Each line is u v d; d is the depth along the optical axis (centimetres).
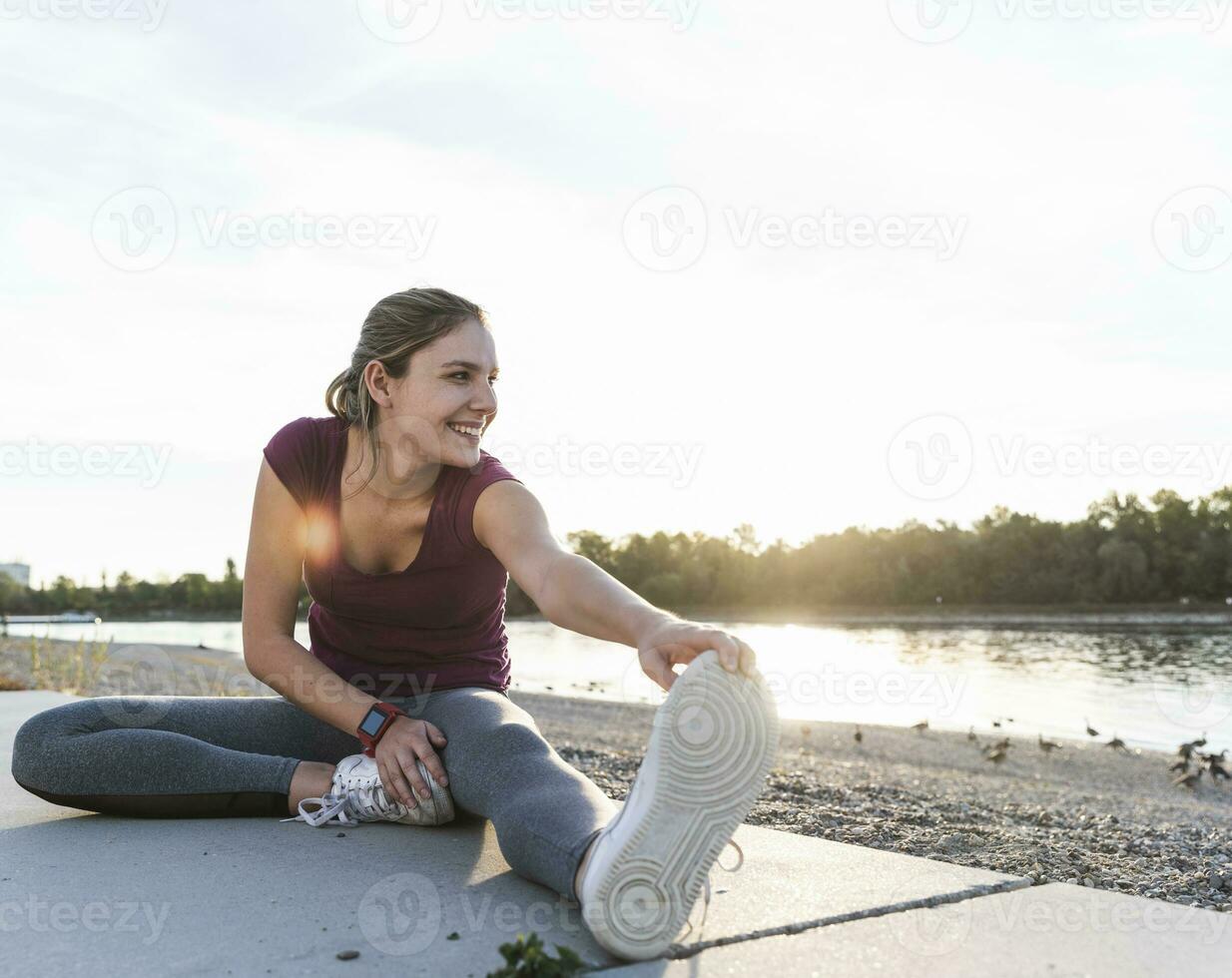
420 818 216
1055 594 6294
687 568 6550
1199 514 6259
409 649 233
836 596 6656
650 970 141
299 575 233
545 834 166
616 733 785
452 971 138
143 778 229
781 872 196
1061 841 319
